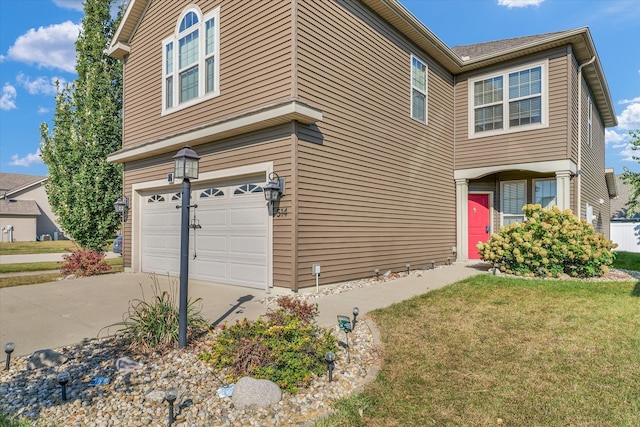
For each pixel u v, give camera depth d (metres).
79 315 5.59
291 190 6.43
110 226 12.40
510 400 3.07
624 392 3.15
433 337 4.49
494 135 10.94
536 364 3.73
